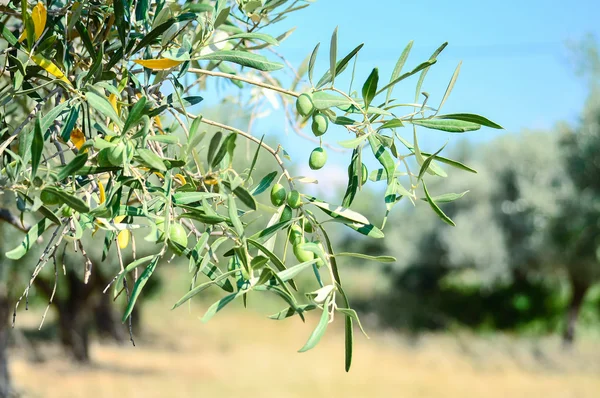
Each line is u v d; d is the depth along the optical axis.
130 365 15.74
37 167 0.83
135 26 1.10
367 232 1.01
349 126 1.01
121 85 1.04
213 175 0.98
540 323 20.02
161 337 21.61
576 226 14.32
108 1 1.10
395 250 20.66
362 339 21.31
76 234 0.94
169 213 0.91
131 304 0.90
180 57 1.03
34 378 12.55
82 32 1.03
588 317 19.61
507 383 14.16
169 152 1.18
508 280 17.31
